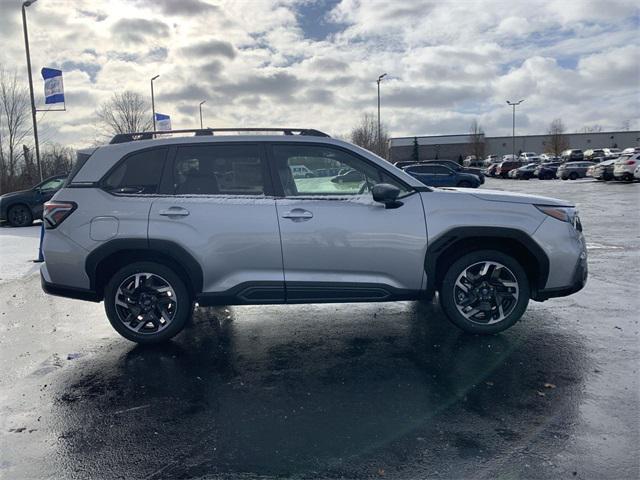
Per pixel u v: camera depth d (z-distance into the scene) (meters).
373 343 4.60
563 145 87.25
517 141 102.31
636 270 7.36
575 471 2.62
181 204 4.36
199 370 4.10
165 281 4.51
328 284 4.38
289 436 3.05
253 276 4.37
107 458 2.87
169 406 3.48
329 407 3.41
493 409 3.31
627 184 30.45
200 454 2.88
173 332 4.57
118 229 4.34
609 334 4.66
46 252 4.46
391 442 2.96
